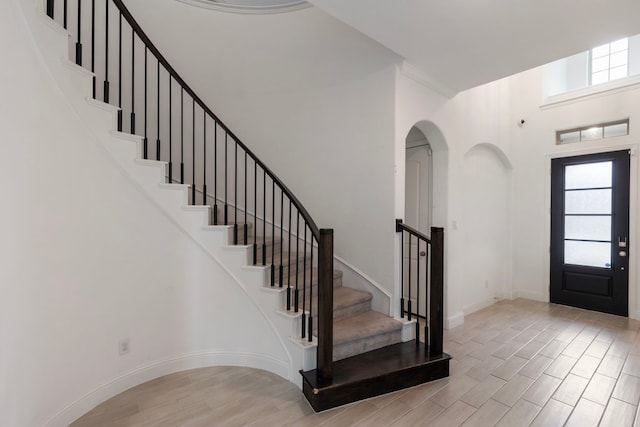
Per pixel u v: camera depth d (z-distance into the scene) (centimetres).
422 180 391
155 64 348
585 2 206
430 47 266
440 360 251
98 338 213
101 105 213
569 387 240
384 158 302
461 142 385
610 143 409
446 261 366
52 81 183
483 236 454
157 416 202
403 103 302
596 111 420
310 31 346
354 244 327
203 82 366
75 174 198
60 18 294
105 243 216
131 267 232
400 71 297
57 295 187
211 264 266
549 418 204
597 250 424
